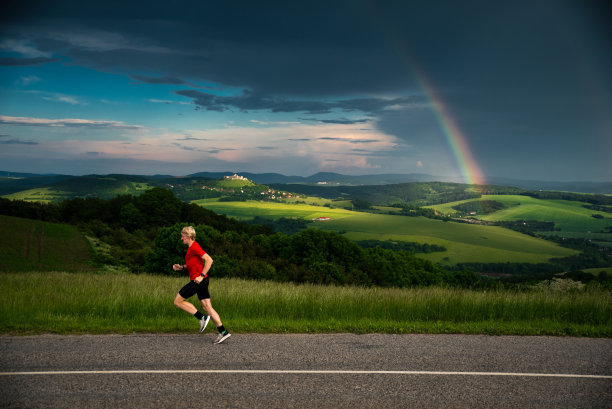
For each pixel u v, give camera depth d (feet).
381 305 32.55
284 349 21.53
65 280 48.85
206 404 14.70
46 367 17.90
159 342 22.38
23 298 31.55
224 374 17.63
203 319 23.97
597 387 17.39
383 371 18.58
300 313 30.55
